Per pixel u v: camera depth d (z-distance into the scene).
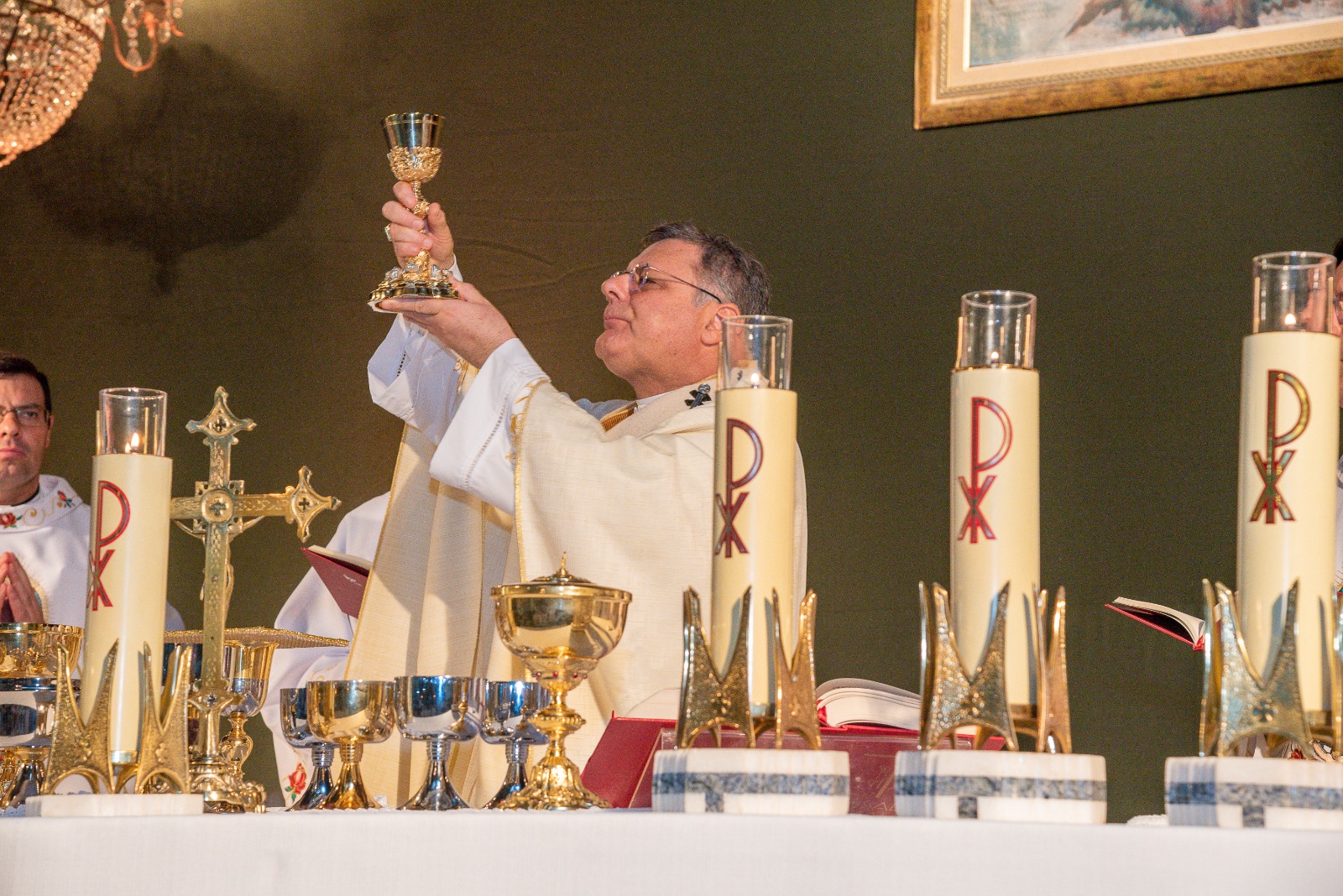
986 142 4.05
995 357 1.25
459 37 4.79
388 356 2.91
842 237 4.18
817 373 4.13
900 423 4.03
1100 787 1.16
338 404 4.77
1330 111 3.73
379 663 2.78
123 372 5.01
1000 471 1.23
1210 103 3.84
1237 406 3.71
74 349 5.07
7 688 1.65
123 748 1.32
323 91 4.95
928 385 4.02
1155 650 3.69
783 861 1.07
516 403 2.43
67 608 4.37
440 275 2.45
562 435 2.39
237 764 1.82
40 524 4.44
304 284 4.88
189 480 4.88
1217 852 1.00
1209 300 3.77
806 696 1.24
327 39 4.97
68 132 5.19
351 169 4.88
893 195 4.14
